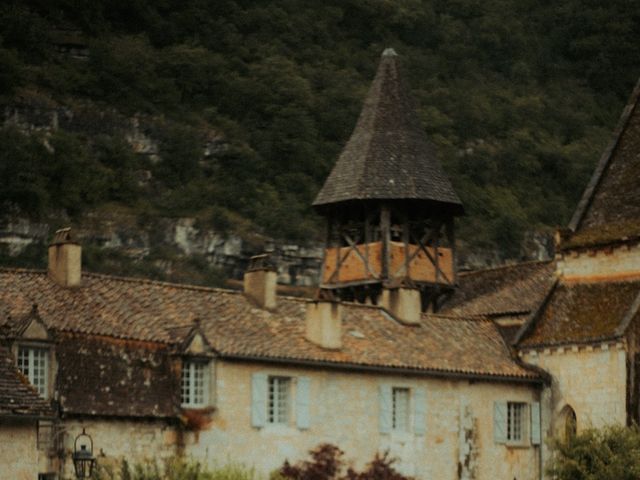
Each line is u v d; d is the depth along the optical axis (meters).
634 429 106.25
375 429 109.06
